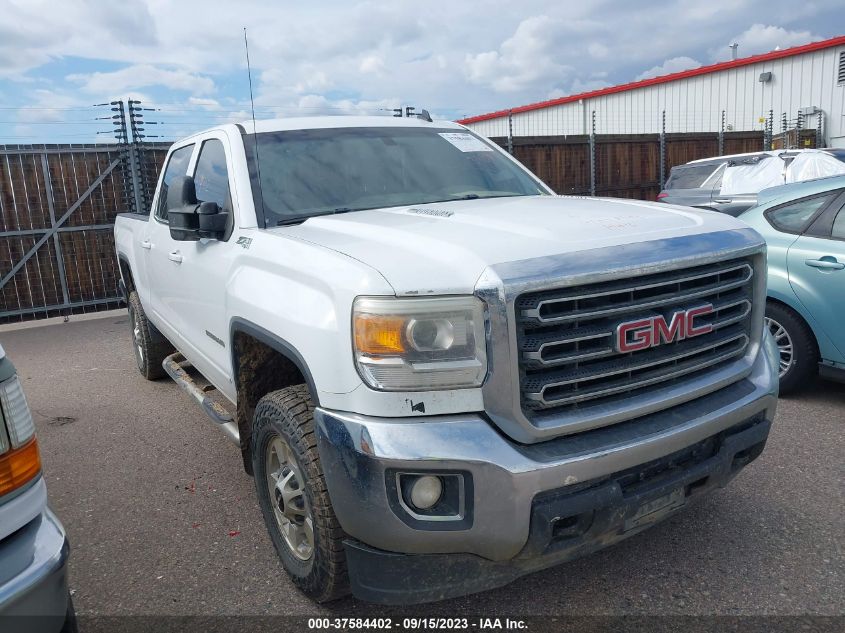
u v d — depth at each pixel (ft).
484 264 7.61
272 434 9.67
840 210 15.97
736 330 9.55
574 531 7.92
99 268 36.78
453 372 7.47
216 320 11.91
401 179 12.62
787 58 76.33
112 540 11.88
